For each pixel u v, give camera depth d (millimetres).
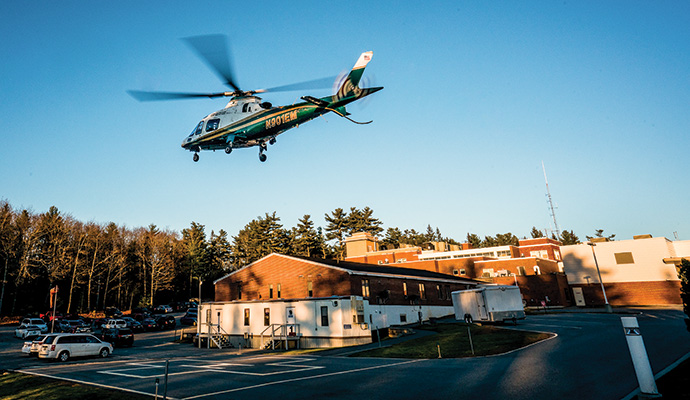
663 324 26938
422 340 24578
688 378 10703
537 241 68312
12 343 33719
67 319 48219
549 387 11109
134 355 26125
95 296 69438
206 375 15852
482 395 10648
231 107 22250
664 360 14172
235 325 34000
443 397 10641
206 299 87188
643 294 51156
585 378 12000
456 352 19375
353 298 28562
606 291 53500
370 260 76812
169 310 63844
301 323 29891
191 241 88062
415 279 39188
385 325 33188
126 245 76438
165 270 76125
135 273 76000
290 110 20297
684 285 13344
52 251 59562
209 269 88375
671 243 55000
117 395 12234
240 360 21562
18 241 56094
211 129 22438
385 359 19078
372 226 106312
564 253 57438
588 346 18688
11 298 58125
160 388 13250
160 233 83812
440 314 41750
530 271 58938
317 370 16328
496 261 61688
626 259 53000
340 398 11023
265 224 91562
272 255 35844
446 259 65500
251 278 36938
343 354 22031
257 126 21047
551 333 24688
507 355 17797
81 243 63750
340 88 18656
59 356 22922
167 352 28125
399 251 74500
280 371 16453
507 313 31469
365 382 13164
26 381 15578
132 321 44969
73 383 14672
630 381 11297
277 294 34719
